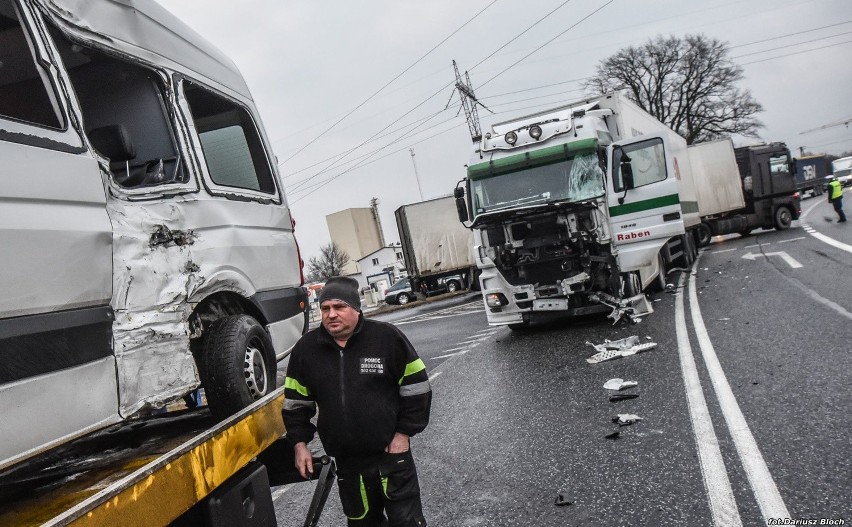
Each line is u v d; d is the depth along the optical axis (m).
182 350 2.95
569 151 9.77
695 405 5.11
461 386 7.44
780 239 19.55
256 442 2.78
